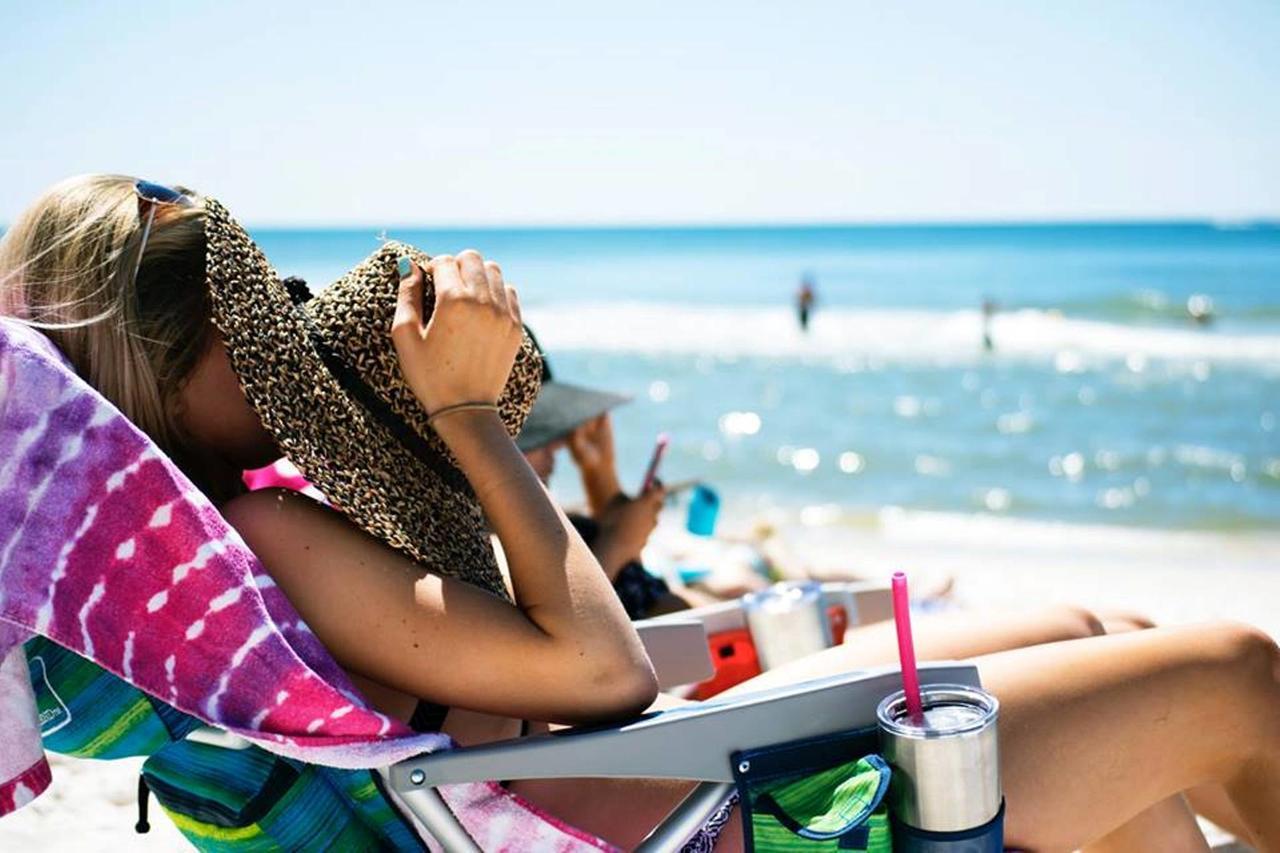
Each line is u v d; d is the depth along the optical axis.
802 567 4.17
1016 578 6.42
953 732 1.57
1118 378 16.83
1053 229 83.38
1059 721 1.78
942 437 12.56
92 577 1.57
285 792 1.70
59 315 1.68
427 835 1.72
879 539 7.85
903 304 35.09
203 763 1.74
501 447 1.71
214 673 1.58
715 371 19.09
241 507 1.70
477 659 1.63
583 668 1.63
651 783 1.79
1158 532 8.05
